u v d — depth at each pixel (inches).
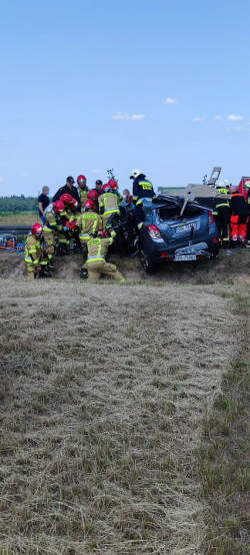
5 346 238.8
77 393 203.3
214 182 576.4
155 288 380.8
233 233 553.0
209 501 141.4
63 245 534.0
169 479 150.7
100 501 140.6
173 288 391.2
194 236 463.8
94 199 487.8
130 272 500.1
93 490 145.0
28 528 131.6
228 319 308.0
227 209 530.9
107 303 312.7
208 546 124.2
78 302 304.8
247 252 519.5
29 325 265.1
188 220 466.9
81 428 176.9
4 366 221.1
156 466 157.8
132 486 147.9
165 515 136.9
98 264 447.2
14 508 136.6
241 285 438.0
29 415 184.7
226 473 152.6
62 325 269.0
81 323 274.7
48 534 129.8
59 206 494.9
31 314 278.1
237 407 195.5
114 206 500.4
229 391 212.8
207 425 181.5
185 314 308.8
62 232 528.1
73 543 125.6
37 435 171.8
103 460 157.9
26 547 123.6
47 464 154.9
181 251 462.6
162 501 142.0
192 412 192.9
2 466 154.4
